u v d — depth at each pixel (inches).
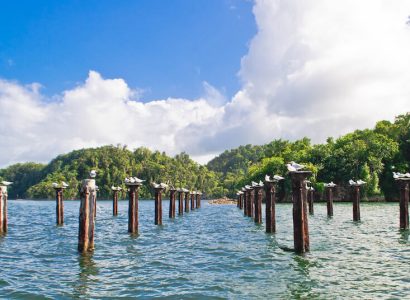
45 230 1485.0
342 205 3602.4
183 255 907.4
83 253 909.2
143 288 622.5
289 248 964.0
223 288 618.5
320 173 4810.5
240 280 666.2
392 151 4520.2
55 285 644.1
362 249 946.7
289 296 573.0
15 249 1001.5
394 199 4453.7
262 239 1169.4
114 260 846.5
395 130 4985.2
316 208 3002.0
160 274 714.2
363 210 2667.3
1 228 1284.4
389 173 4436.5
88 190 910.4
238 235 1294.3
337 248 963.3
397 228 1396.4
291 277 679.7
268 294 584.7
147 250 982.4
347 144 4886.8
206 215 2549.2
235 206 4466.0
